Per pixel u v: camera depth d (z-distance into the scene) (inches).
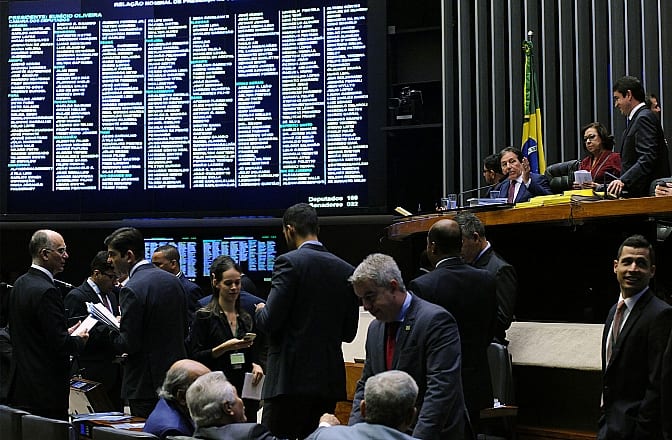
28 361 187.6
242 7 340.8
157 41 346.9
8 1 354.9
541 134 313.9
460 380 131.1
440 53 359.3
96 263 251.6
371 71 332.5
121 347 175.6
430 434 124.1
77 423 148.8
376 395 111.6
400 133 343.3
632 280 140.1
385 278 130.6
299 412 161.2
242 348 187.8
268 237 342.3
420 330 130.2
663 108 305.7
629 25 314.2
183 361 139.9
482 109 335.9
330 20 335.6
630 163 219.8
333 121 335.0
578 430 179.2
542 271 202.2
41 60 353.7
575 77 324.2
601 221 187.2
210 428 121.5
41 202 353.7
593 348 174.2
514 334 187.9
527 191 248.1
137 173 348.2
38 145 353.7
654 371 135.2
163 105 346.3
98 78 350.3
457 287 146.1
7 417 153.7
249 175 340.5
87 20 350.9
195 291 229.0
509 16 333.7
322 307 159.8
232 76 342.0
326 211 334.0
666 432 130.6
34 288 187.2
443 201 219.3
